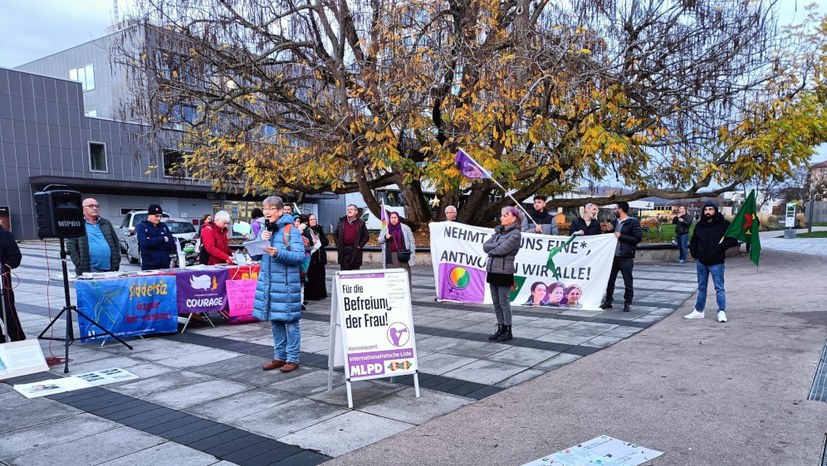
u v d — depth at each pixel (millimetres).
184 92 14484
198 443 4145
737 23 14195
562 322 8500
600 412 4652
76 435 4328
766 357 6137
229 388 5488
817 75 14508
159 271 8219
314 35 15750
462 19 13609
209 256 9289
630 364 6078
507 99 12211
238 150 16078
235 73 14656
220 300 8586
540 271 9875
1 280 6648
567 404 4871
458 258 10477
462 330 8008
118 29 14664
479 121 12727
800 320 8047
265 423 4539
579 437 4148
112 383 5691
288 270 5941
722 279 8203
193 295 8320
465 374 5836
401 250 9984
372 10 14625
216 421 4598
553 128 13469
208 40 14141
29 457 3932
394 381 5633
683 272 15055
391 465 3748
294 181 17938
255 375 5926
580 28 12547
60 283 14086
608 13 14008
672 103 14102
